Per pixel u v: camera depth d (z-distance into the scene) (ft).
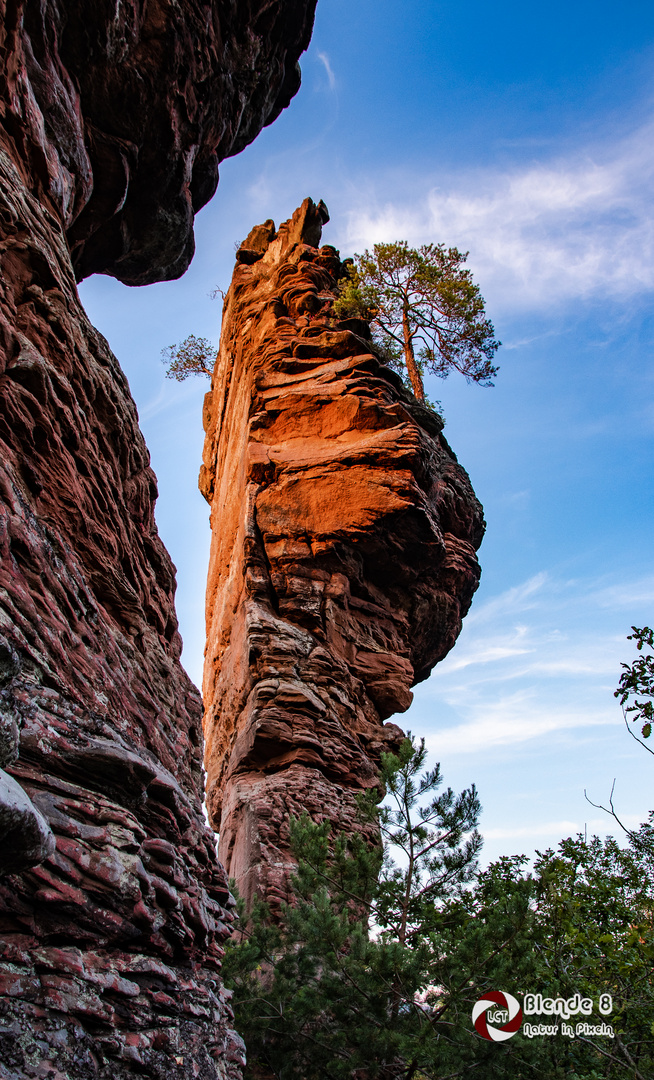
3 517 21.93
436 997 36.88
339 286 104.47
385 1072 35.78
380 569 74.79
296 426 80.74
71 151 41.32
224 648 76.33
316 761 59.93
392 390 83.71
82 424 31.55
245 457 80.33
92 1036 16.42
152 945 20.30
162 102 49.55
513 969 34.04
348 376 83.76
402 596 76.59
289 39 63.52
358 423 78.59
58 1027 15.72
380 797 63.10
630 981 39.32
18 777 18.38
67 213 41.09
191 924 23.70
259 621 66.69
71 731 20.63
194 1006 22.12
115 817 19.90
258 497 74.64
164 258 57.93
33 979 16.05
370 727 67.00
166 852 21.72
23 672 20.39
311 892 41.01
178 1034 19.74
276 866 53.11
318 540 71.51
